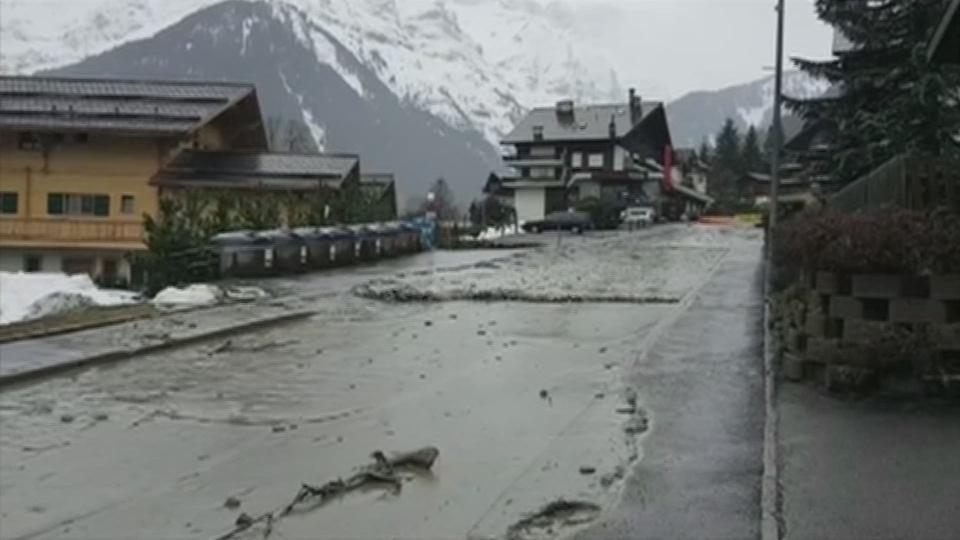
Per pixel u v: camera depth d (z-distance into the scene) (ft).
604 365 33.37
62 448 23.21
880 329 24.41
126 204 128.06
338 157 137.59
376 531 17.13
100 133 124.67
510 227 175.01
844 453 19.52
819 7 60.64
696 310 46.14
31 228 124.06
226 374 32.73
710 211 284.00
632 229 177.88
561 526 17.01
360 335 41.93
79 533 17.44
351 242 86.79
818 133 83.82
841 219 26.14
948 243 24.03
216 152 138.82
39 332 39.73
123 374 32.76
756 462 19.97
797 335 26.96
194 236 69.15
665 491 18.21
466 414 26.18
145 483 20.39
